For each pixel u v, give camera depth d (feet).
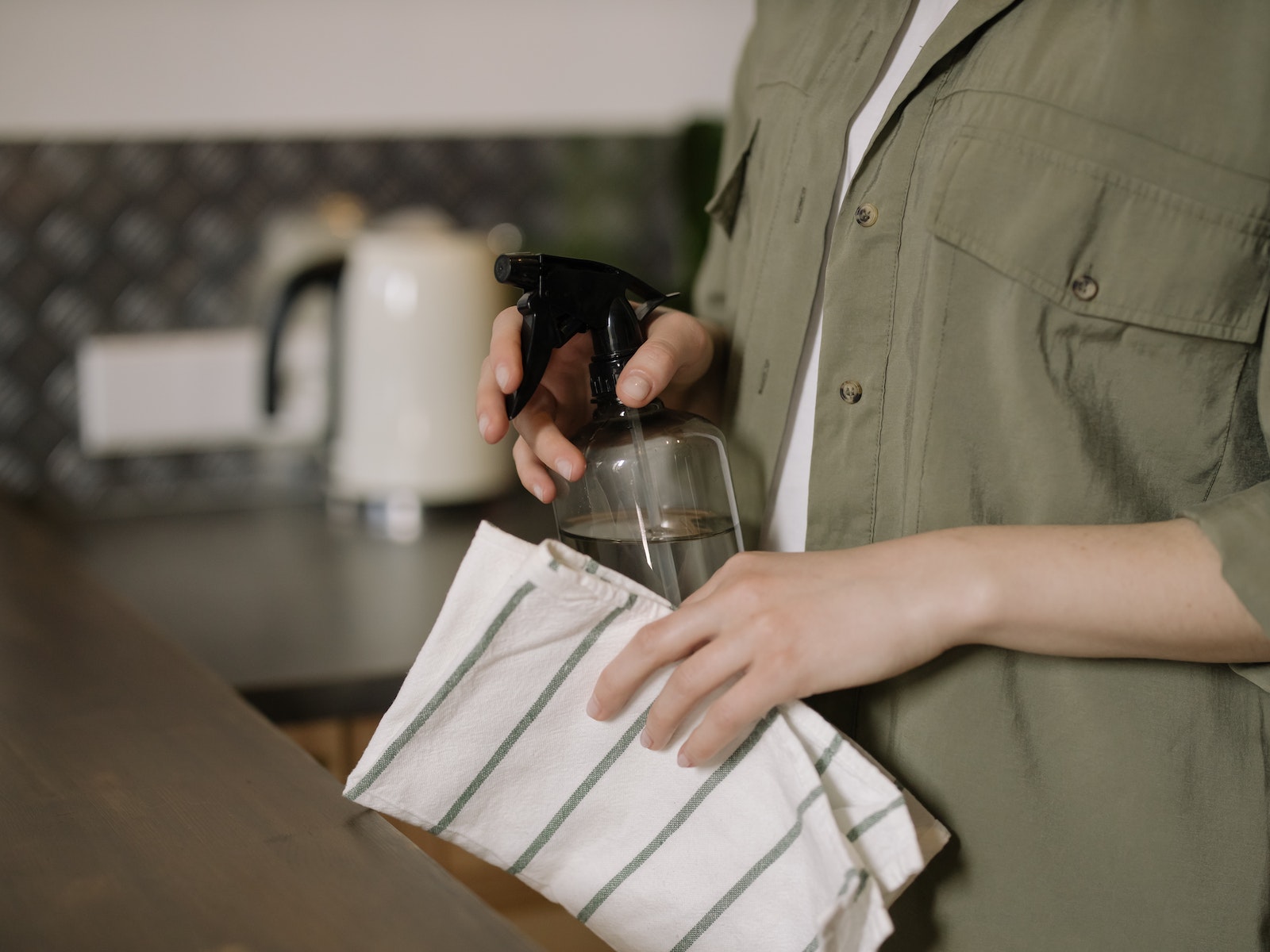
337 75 4.75
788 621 1.69
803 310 2.21
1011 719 1.94
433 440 4.50
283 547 4.28
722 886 1.82
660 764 1.83
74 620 2.88
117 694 2.36
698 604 1.73
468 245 4.56
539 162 5.08
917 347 2.00
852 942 1.66
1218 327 1.81
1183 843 1.88
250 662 3.11
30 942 1.45
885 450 2.07
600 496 2.04
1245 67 1.77
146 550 4.25
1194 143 1.79
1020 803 1.95
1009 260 1.87
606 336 2.05
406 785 1.81
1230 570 1.61
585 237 5.18
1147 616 1.66
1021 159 1.87
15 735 2.15
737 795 1.80
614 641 1.79
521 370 1.99
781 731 1.72
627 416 2.04
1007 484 1.93
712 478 2.07
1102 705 1.90
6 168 4.41
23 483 4.61
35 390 4.57
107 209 4.55
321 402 4.91
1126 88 1.82
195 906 1.54
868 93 2.13
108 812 1.82
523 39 4.96
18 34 4.34
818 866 1.68
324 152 4.79
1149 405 1.87
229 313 4.77
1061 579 1.67
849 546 2.12
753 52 2.64
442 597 3.68
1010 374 1.90
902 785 2.02
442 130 4.92
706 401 2.57
